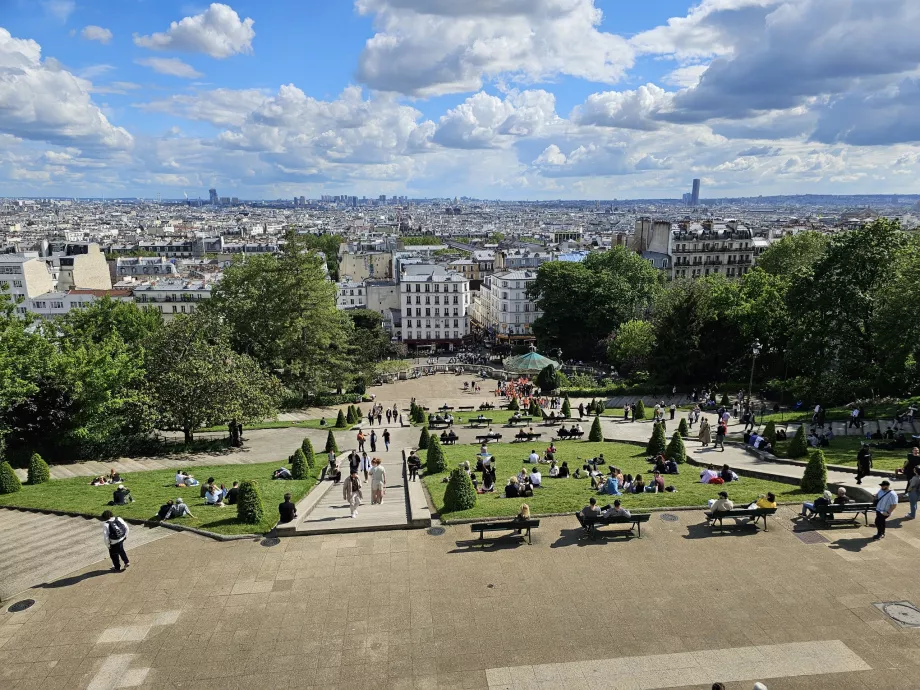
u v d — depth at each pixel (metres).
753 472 40.06
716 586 25.08
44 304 153.50
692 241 171.88
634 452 49.44
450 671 20.62
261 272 89.62
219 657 21.48
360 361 110.12
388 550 28.81
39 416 52.44
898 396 65.69
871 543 28.03
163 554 28.78
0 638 22.55
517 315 169.75
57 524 33.62
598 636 22.16
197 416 56.44
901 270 64.19
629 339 111.50
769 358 90.88
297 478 43.50
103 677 20.53
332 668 20.89
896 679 19.64
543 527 30.75
